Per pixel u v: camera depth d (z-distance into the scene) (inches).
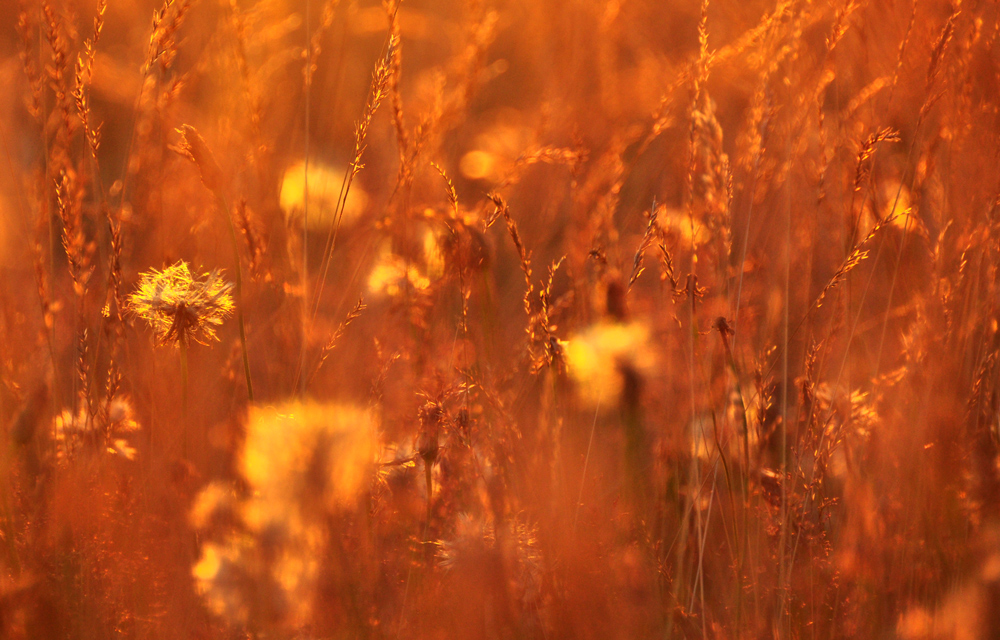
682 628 67.9
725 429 69.1
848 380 69.4
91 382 68.3
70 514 67.5
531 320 68.2
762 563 68.4
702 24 68.9
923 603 67.9
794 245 71.1
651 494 69.6
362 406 67.6
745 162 70.1
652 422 70.7
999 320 69.2
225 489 68.5
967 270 69.1
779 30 70.2
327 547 66.1
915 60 69.1
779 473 68.7
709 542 68.9
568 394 69.4
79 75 68.5
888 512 68.5
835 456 69.7
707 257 70.3
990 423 68.4
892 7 69.4
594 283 70.6
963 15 68.9
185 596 67.2
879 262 71.0
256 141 71.2
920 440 68.3
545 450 68.4
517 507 67.5
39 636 67.0
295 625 66.3
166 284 67.6
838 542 68.5
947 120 69.0
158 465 68.3
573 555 67.2
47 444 69.4
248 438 66.7
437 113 71.2
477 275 69.8
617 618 67.2
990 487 67.9
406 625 66.8
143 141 71.6
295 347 70.1
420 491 68.1
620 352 68.7
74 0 71.2
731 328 68.4
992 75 68.8
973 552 67.7
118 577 67.3
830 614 68.0
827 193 71.1
